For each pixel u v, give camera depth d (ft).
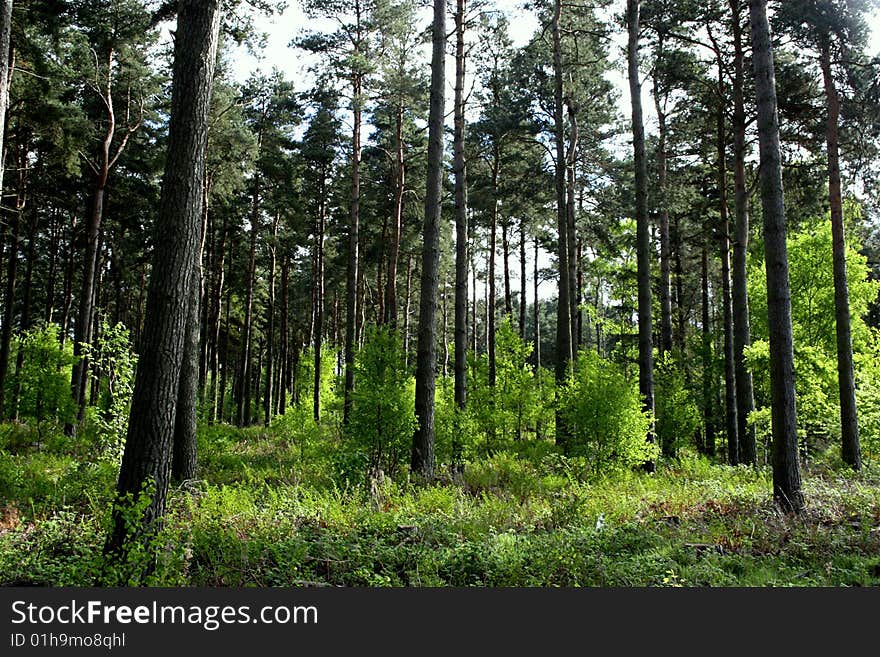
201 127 22.27
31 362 61.82
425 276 42.68
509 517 29.71
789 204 60.34
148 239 97.35
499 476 44.32
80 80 69.00
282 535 24.66
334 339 149.89
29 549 23.86
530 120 70.74
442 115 43.86
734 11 54.85
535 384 71.15
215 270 116.26
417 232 97.50
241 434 88.43
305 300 161.17
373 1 69.87
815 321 66.74
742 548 24.97
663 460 56.95
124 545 18.80
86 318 71.97
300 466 46.52
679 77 58.54
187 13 22.48
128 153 83.25
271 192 101.35
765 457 71.41
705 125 67.31
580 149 76.64
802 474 47.57
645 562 22.34
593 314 83.41
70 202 88.89
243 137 68.54
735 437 61.62
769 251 33.55
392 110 84.69
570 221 81.46
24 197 82.84
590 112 74.33
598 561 22.29
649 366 50.47
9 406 75.10
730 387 62.64
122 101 75.46
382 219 101.14
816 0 48.06
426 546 23.59
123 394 41.88
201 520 26.50
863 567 22.11
